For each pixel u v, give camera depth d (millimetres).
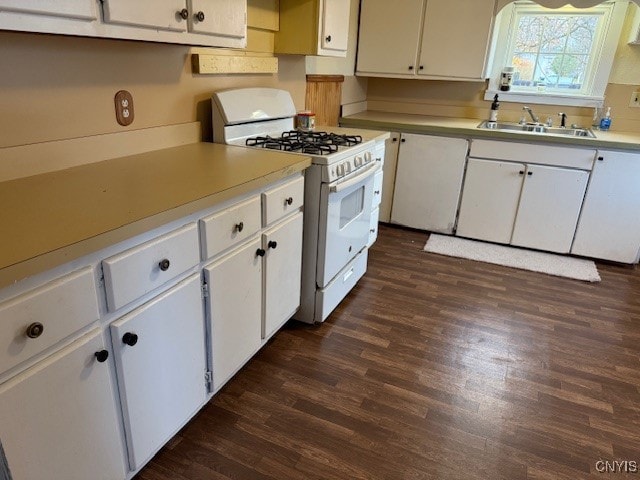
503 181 3354
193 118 2111
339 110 3641
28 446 969
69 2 1142
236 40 1828
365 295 2697
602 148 3037
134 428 1271
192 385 1503
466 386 1934
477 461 1559
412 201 3703
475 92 3859
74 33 1182
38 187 1341
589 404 1856
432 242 3545
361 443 1614
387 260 3213
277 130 2492
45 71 1435
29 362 939
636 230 3141
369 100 4180
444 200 3588
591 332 2398
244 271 1653
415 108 4082
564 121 3541
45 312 940
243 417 1711
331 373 1981
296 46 2529
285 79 2762
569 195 3205
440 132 3436
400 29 3537
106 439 1186
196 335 1463
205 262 1439
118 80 1697
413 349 2184
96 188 1353
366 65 3723
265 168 1688
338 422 1706
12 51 1332
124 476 1294
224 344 1625
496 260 3260
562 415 1789
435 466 1532
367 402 1815
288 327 2336
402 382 1943
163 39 1471
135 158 1771
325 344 2193
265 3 2389
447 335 2312
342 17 2695
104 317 1104
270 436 1629
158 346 1292
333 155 2043
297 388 1879
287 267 2000
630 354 2215
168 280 1285
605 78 3447
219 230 1453
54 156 1514
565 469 1540
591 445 1646
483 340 2281
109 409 1174
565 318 2529
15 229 1013
